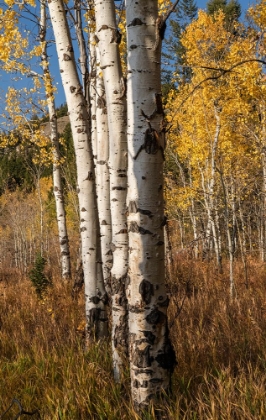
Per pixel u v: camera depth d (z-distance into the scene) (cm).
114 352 371
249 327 532
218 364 378
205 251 1398
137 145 289
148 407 288
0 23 570
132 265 294
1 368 408
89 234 488
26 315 693
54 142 1120
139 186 289
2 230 2919
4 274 1595
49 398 317
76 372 371
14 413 319
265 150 1062
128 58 292
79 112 489
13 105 1099
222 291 855
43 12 909
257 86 922
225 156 1098
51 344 498
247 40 991
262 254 1298
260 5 898
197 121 1159
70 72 483
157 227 291
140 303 290
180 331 493
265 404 279
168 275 933
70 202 2253
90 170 492
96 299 488
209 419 267
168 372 296
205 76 1084
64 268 1127
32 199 2595
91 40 583
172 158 1614
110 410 298
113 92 381
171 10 278
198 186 1473
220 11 1171
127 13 291
